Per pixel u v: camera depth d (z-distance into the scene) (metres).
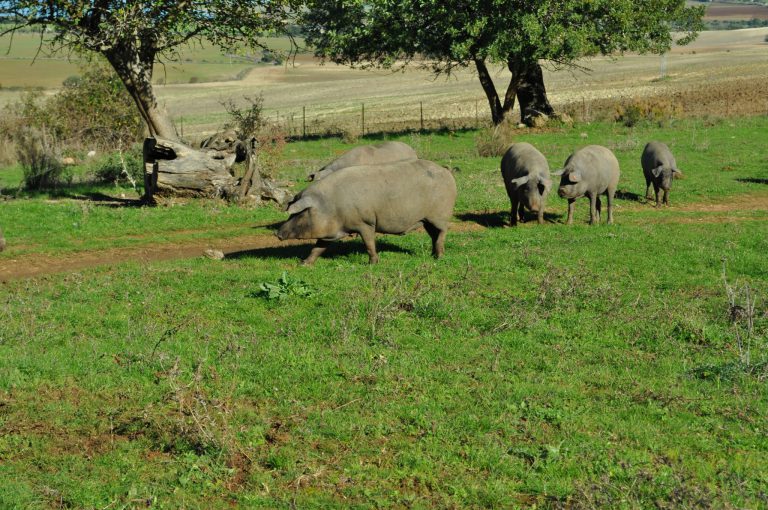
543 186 18.95
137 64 24.94
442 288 13.37
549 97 61.59
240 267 15.35
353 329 11.20
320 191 14.66
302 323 11.59
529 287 13.46
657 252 15.95
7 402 9.01
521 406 8.74
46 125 38.75
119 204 23.42
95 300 13.09
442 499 7.06
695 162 29.84
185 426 8.04
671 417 8.52
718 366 9.78
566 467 7.49
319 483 7.34
